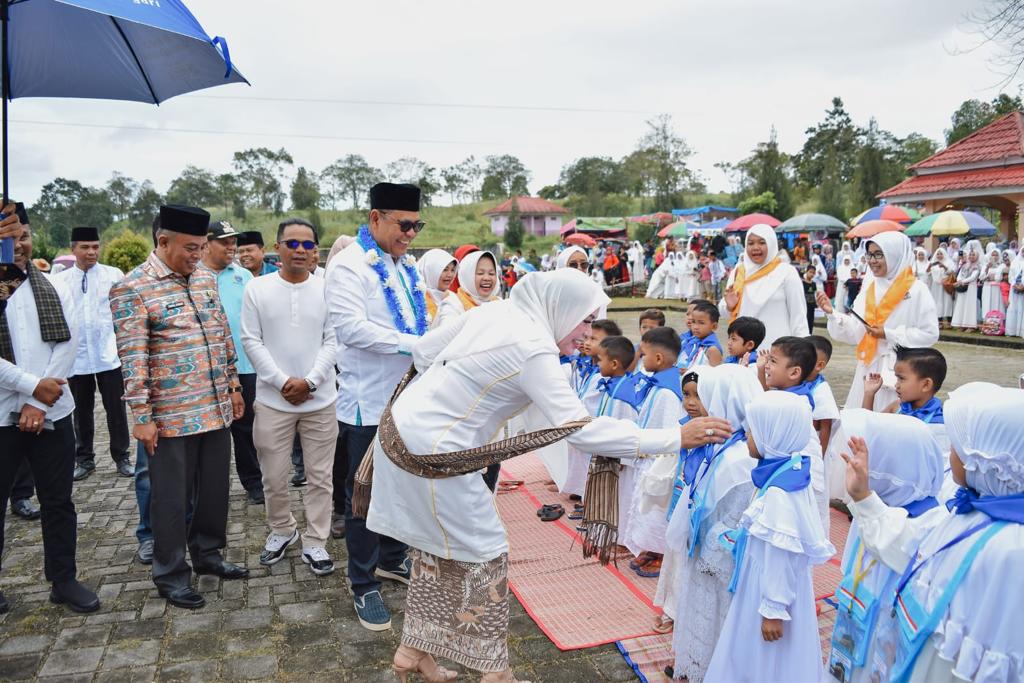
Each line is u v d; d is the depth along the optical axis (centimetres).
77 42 404
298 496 575
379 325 384
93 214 5244
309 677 331
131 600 403
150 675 332
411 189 388
